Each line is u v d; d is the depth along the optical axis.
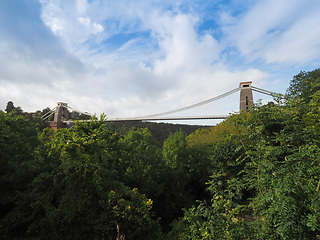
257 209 3.15
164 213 8.33
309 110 3.28
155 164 8.66
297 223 2.53
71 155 5.05
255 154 3.51
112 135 6.95
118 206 4.95
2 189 5.97
